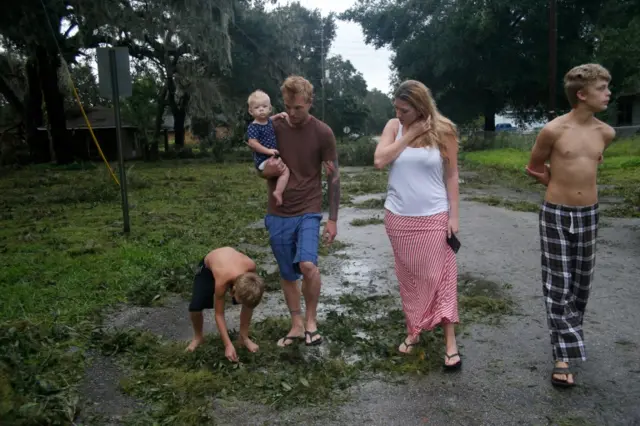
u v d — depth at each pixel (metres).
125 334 4.53
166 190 16.77
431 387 3.75
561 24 33.56
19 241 8.95
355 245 8.41
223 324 4.14
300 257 4.32
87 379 3.95
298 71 39.59
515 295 5.69
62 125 31.17
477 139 36.00
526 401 3.54
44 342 4.54
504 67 35.00
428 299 4.06
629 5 32.56
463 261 7.16
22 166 31.23
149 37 31.59
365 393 3.70
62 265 7.11
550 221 3.87
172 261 7.24
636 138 28.31
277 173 4.29
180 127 44.03
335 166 4.50
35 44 25.23
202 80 34.09
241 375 3.91
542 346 4.37
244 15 36.34
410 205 4.04
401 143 3.99
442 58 35.56
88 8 23.45
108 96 9.08
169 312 5.45
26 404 3.33
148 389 3.77
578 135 3.79
